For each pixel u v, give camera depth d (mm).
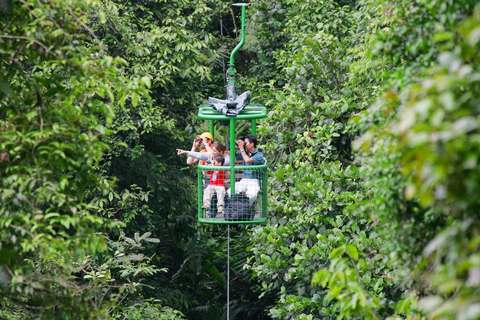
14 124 16094
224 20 61250
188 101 49844
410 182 13258
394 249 15797
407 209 14914
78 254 16234
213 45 52438
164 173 48938
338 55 35344
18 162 15742
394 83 14523
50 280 16891
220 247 52344
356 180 31984
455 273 10312
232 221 27812
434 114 9102
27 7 15508
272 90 42469
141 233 47062
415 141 8977
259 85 46969
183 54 43125
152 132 48219
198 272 51250
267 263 32375
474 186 9227
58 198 15867
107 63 15797
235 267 51719
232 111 26328
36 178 15383
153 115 43281
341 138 36719
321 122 33781
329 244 29469
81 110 16750
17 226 15047
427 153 8930
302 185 31891
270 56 49531
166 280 50656
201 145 30062
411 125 9781
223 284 51562
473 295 9070
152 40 40875
